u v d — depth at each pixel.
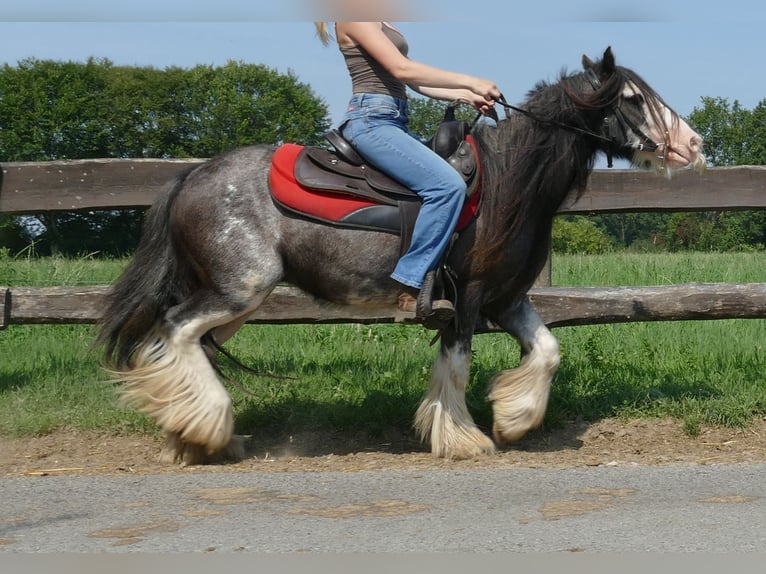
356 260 5.38
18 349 8.09
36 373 7.34
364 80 5.38
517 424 5.68
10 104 51.66
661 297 6.52
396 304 5.54
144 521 4.11
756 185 6.82
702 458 5.54
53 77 52.28
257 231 5.38
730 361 7.30
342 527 3.99
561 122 5.47
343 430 6.30
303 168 5.38
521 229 5.43
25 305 6.70
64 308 6.71
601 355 7.35
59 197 6.79
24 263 11.20
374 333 8.41
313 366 7.45
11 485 4.81
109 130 52.88
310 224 5.36
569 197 5.72
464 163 5.35
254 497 4.52
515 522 4.04
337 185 5.32
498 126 5.57
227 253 5.35
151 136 53.66
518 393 5.70
